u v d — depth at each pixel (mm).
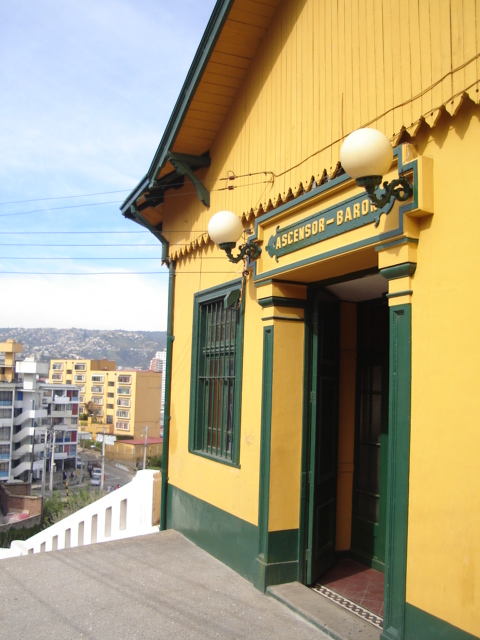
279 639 4574
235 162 6762
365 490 6480
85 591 5652
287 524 5676
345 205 4691
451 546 3551
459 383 3600
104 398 96875
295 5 5727
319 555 5875
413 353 3953
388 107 4371
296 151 5555
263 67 6266
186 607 5230
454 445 3596
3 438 60500
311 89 5383
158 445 83938
